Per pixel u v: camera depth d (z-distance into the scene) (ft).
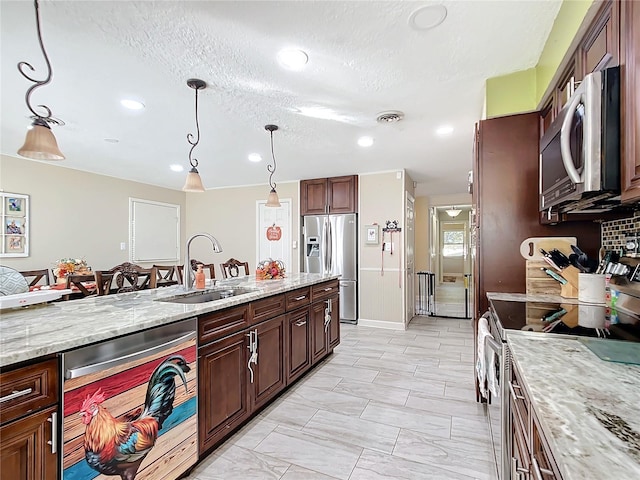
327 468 5.77
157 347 4.90
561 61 5.11
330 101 8.05
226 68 6.54
